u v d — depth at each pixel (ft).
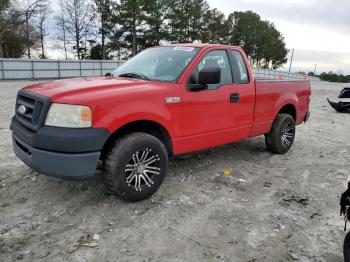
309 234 12.07
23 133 12.73
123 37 176.86
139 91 13.34
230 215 13.19
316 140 26.20
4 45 173.47
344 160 20.85
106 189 14.66
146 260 10.34
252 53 263.70
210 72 14.51
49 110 12.01
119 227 12.08
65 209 13.20
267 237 11.78
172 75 15.11
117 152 12.71
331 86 128.36
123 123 12.62
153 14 168.35
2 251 10.62
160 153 13.85
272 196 15.08
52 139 11.73
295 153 22.02
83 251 10.69
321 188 16.21
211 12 208.44
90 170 12.12
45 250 10.71
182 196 14.62
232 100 16.90
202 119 15.60
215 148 22.06
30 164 12.50
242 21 249.96
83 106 11.87
